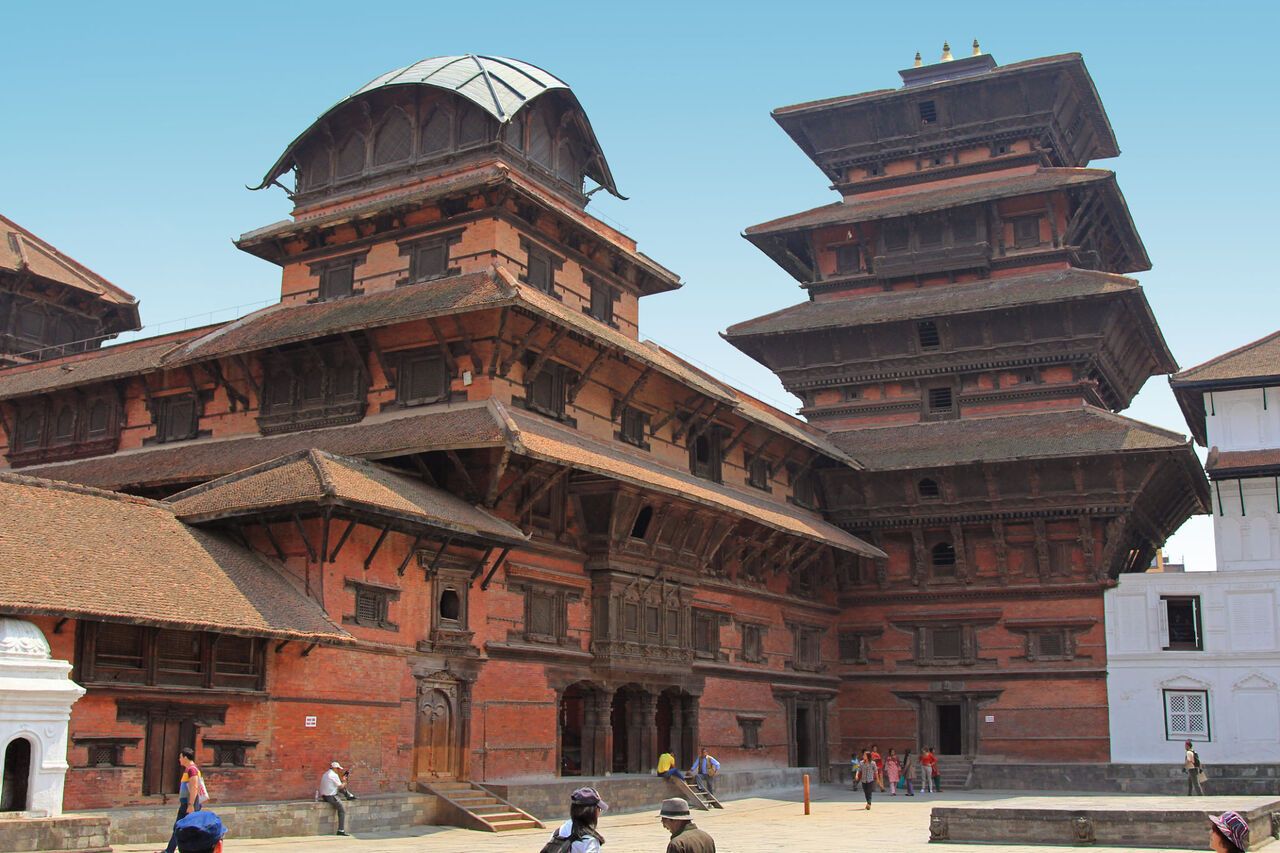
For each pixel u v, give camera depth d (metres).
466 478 37.19
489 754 37.06
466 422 37.03
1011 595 56.62
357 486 32.66
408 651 34.62
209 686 29.08
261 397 43.16
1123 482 53.94
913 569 58.88
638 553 43.47
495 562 37.38
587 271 46.97
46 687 23.38
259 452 40.28
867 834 32.81
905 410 62.09
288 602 31.34
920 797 50.16
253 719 30.12
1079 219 62.22
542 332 40.31
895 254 65.00
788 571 55.22
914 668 57.94
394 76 47.22
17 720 22.95
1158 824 27.62
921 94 66.94
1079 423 56.50
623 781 39.75
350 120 47.34
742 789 47.94
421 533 34.75
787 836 32.16
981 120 66.69
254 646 30.36
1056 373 59.47
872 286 65.62
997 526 56.50
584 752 41.59
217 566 31.05
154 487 41.31
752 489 53.44
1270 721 51.44
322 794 30.75
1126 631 54.22
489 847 28.25
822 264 67.44
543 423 40.00
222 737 29.34
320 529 32.41
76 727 26.39
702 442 50.69
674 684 44.97
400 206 43.25
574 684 41.31
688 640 46.09
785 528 49.06
